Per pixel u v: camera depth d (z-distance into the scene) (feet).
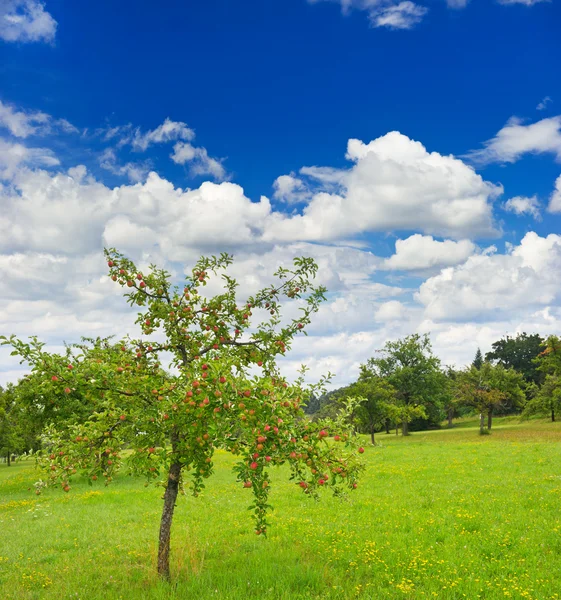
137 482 94.48
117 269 35.65
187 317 35.45
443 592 29.32
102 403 31.48
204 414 28.89
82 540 47.19
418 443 178.60
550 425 224.53
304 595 29.94
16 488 100.48
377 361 252.01
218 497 70.33
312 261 36.52
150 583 32.71
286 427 29.68
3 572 37.76
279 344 35.86
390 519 49.42
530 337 372.79
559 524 42.98
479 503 54.03
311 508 57.88
